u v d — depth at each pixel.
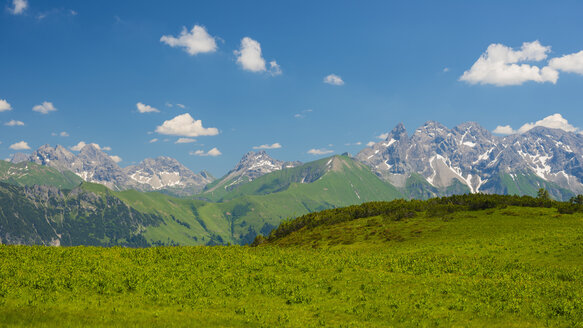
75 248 64.44
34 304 35.44
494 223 110.69
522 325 33.59
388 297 43.72
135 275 49.50
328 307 40.66
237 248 81.38
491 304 39.94
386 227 132.50
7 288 38.53
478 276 54.22
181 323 33.09
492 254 73.19
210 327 32.56
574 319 34.41
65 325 29.78
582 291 43.41
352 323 34.94
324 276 54.75
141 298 41.12
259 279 52.66
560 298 40.81
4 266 47.28
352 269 59.59
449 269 58.81
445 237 103.56
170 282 48.12
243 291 46.50
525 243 78.38
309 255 77.44
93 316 33.72
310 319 36.59
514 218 114.12
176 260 62.69
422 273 56.53
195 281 49.72
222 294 44.91
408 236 113.19
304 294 45.19
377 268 61.03
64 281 43.56
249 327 33.66
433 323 35.19
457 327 33.88
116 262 57.09
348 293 45.81
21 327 28.52
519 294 42.66
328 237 138.75
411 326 34.56
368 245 112.56
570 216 108.50
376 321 36.09
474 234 100.81
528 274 54.44
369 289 47.12
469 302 40.81
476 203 138.50
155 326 31.56
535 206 133.88
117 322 32.09
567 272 53.41
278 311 38.91
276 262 64.88
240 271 57.06
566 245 70.00
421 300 41.53
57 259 54.81
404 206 163.38
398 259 69.50
